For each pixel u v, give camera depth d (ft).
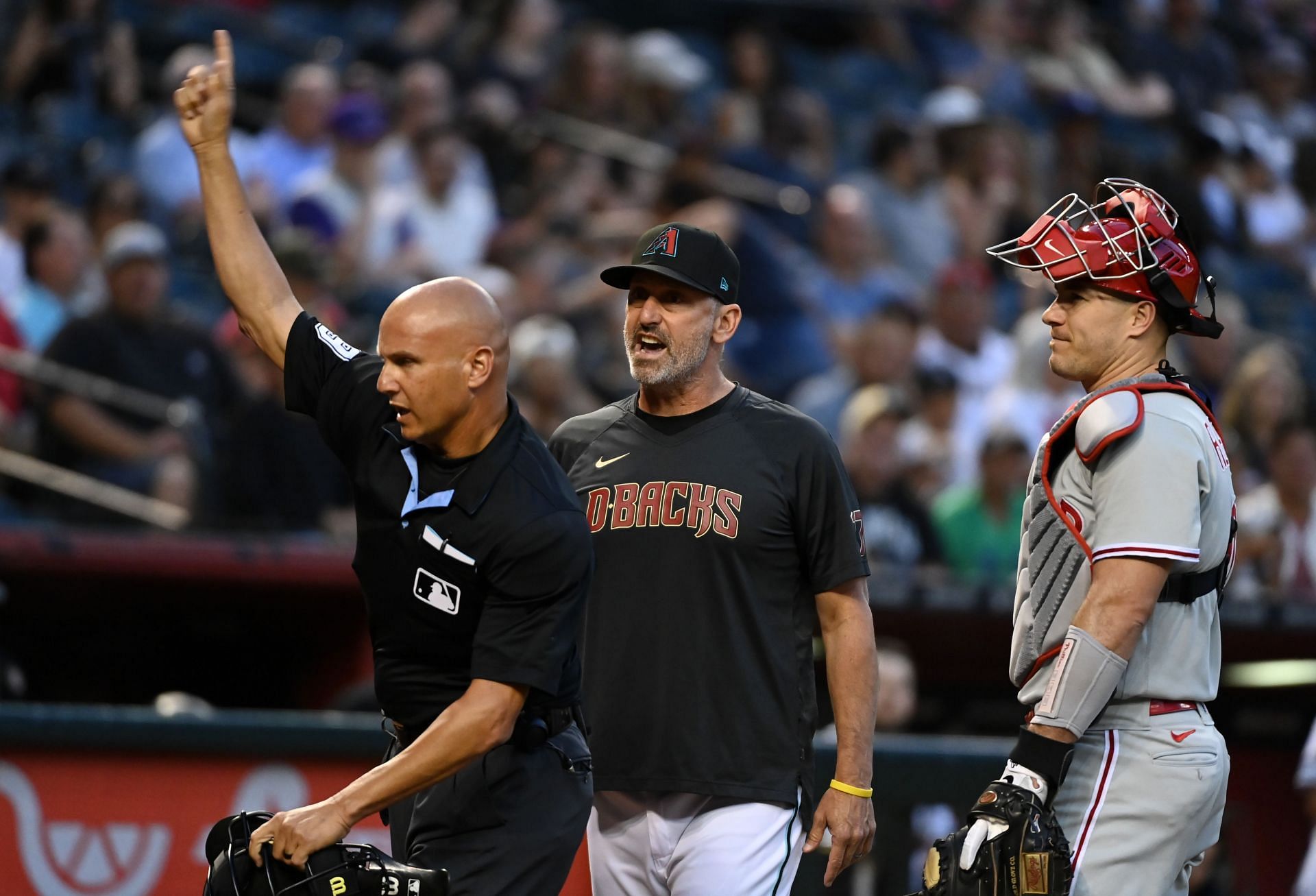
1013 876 39.32
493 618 39.37
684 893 46.78
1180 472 40.37
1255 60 205.26
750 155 138.72
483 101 136.67
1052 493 42.34
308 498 85.15
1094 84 187.73
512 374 91.04
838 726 47.24
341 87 134.72
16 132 125.18
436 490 39.78
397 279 111.75
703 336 47.37
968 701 92.43
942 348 120.06
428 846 42.24
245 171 120.88
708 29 179.73
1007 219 146.30
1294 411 109.70
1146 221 42.16
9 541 71.72
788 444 47.83
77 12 128.98
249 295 43.88
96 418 85.30
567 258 118.01
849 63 175.22
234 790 59.67
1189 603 41.86
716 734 46.55
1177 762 41.19
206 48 145.69
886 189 139.95
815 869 61.67
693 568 47.01
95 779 57.93
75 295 101.81
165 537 74.13
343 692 79.46
